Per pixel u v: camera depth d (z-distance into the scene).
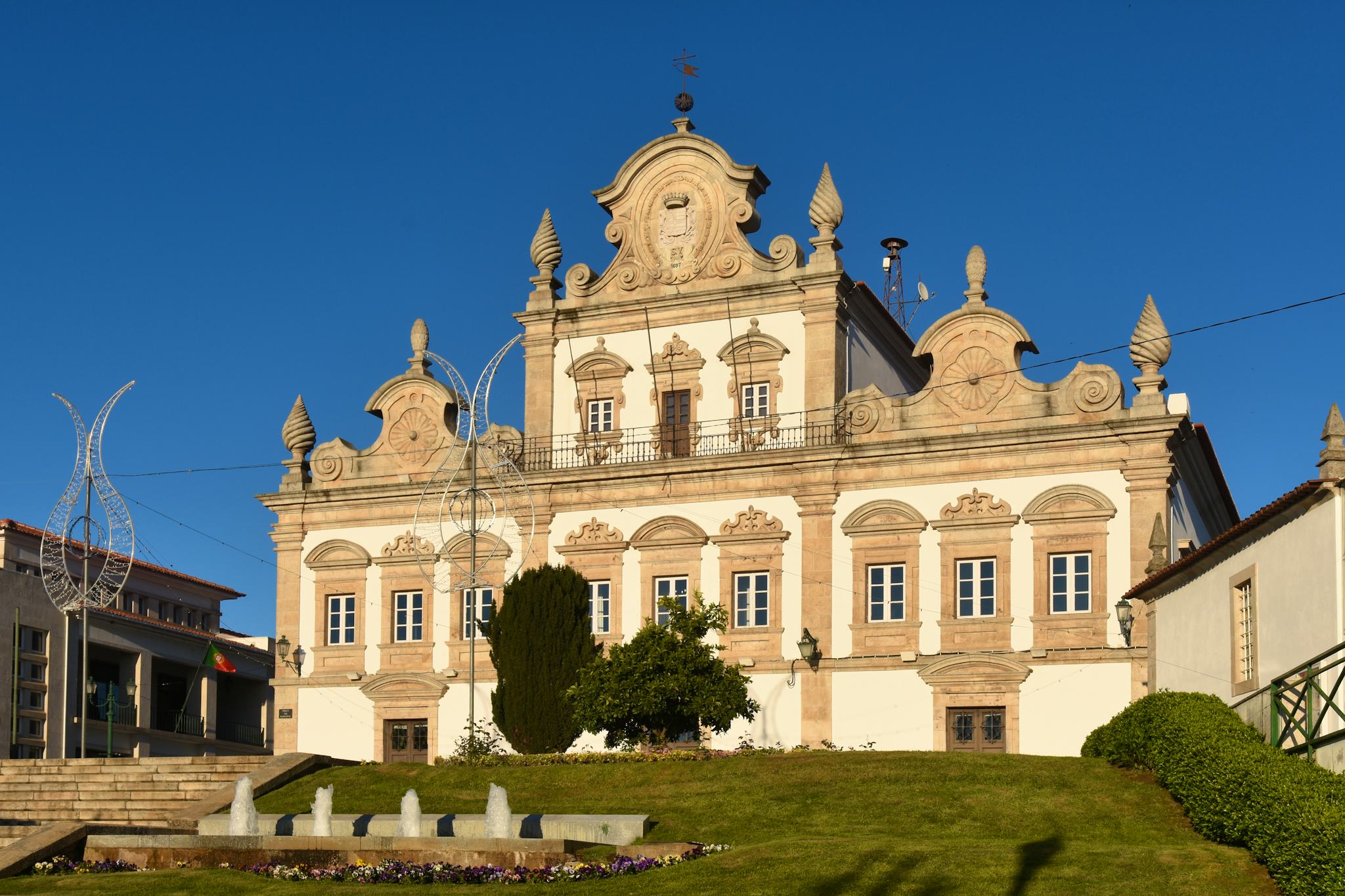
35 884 26.34
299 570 50.97
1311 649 27.33
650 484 47.47
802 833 28.73
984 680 43.34
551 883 25.28
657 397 48.47
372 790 34.66
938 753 34.53
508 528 48.91
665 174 49.41
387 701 49.19
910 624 44.28
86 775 37.91
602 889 24.62
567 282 50.16
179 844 27.92
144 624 64.38
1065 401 43.91
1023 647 43.12
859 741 44.25
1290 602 28.25
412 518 49.97
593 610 47.53
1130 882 23.00
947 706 43.69
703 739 45.25
